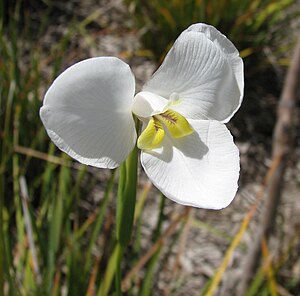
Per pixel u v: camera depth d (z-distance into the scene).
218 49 0.14
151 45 0.38
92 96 0.12
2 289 0.16
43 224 0.29
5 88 0.33
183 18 0.36
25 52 0.41
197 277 0.31
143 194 0.26
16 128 0.32
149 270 0.24
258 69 0.39
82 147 0.13
